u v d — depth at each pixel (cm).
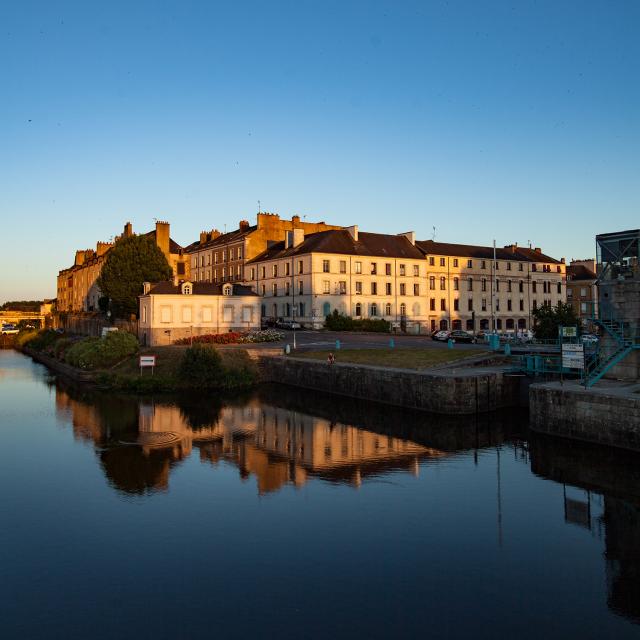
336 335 5928
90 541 1523
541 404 2503
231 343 5197
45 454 2392
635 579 1303
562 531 1559
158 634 1109
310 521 1642
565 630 1108
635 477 1959
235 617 1162
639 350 2561
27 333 9925
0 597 1248
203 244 9375
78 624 1145
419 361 3725
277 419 3127
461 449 2422
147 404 3638
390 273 7150
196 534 1562
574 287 8756
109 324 6881
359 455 2344
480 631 1105
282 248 7550
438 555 1424
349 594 1245
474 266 7844
